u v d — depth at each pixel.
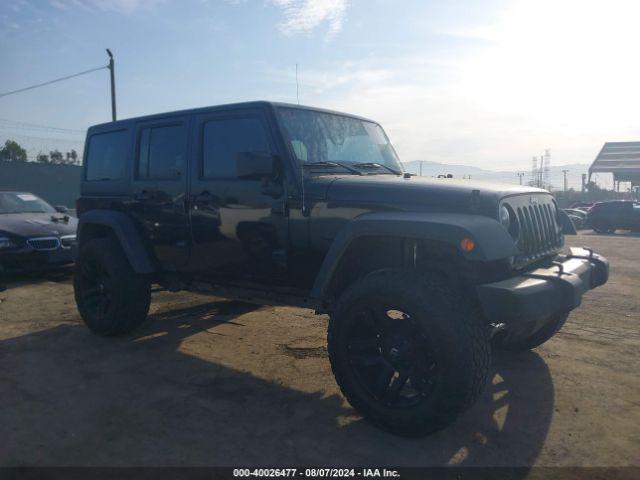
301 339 5.12
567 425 3.34
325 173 3.91
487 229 2.97
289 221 3.74
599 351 4.76
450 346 2.85
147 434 3.23
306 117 4.13
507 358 4.57
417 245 3.39
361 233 3.22
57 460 2.93
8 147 48.97
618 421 3.39
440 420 2.95
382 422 3.16
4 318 6.00
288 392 3.87
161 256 4.81
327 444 3.11
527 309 2.88
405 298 2.98
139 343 5.03
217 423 3.38
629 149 51.44
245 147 4.02
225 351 4.79
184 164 4.45
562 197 53.44
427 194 3.31
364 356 3.29
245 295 4.29
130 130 5.04
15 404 3.66
